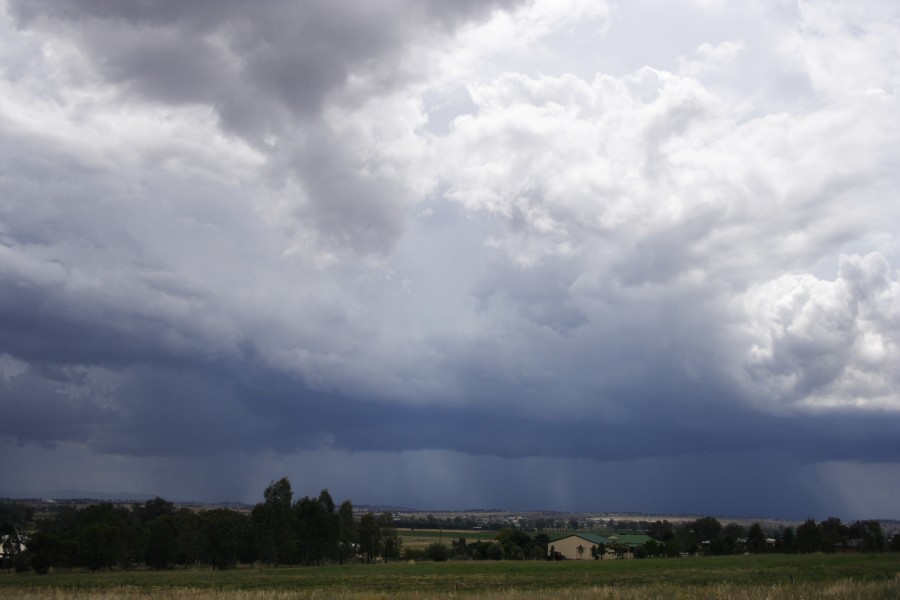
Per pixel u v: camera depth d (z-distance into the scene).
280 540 117.31
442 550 139.62
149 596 47.06
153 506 157.38
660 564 99.38
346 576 81.38
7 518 162.25
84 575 93.56
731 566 88.06
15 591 49.25
